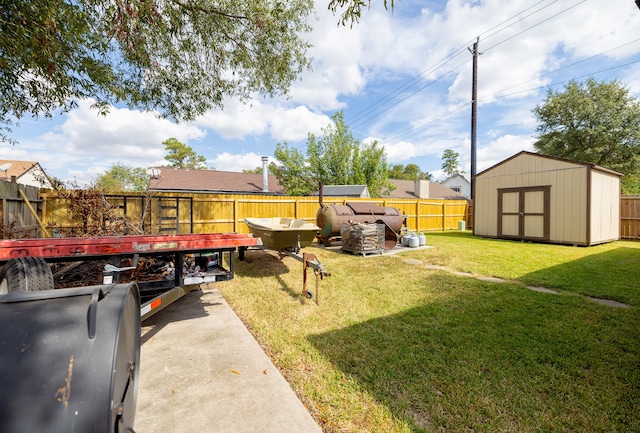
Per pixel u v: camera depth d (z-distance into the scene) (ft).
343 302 13.78
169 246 9.98
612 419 6.06
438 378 7.56
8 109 15.07
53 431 3.43
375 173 77.82
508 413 6.27
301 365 8.30
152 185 65.16
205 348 9.17
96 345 4.00
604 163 68.54
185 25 16.66
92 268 12.12
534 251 28.48
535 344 9.34
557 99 71.87
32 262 7.50
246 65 19.60
